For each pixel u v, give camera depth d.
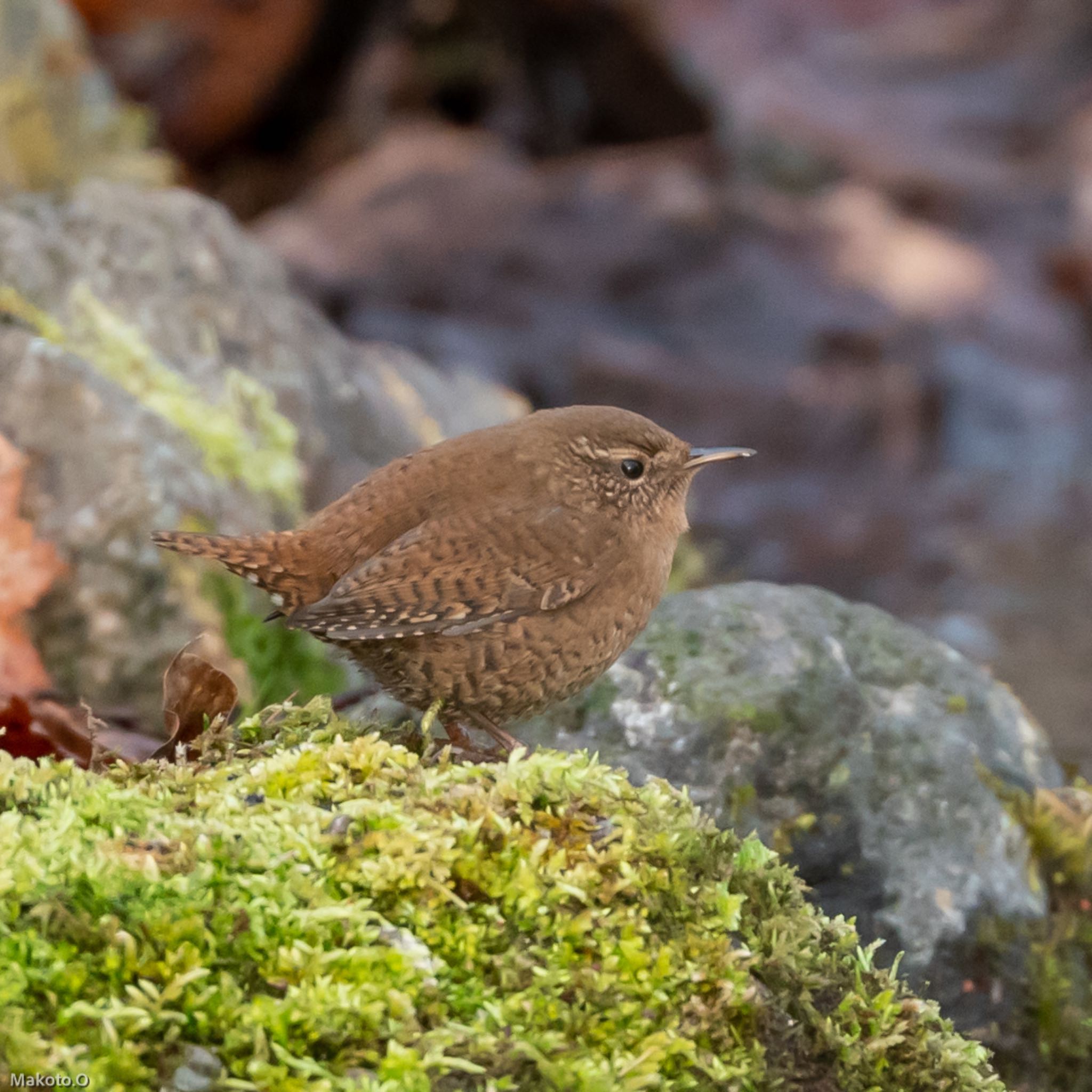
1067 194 28.61
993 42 35.72
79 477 10.15
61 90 15.28
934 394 23.09
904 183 28.67
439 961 5.30
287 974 5.07
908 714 8.58
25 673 9.70
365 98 27.16
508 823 5.64
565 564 7.59
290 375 12.50
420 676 7.54
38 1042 4.60
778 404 22.25
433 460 7.81
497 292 23.94
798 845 8.06
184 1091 4.70
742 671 8.36
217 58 25.45
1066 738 13.38
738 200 25.44
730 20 37.06
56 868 5.16
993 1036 8.01
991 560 18.55
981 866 8.23
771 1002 5.74
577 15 27.02
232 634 10.14
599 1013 5.32
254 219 26.69
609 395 22.56
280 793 5.92
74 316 11.45
